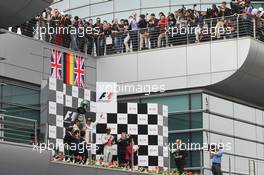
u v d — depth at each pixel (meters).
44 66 44.34
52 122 38.50
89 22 47.06
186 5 52.81
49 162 35.19
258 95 48.22
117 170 38.06
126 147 39.47
